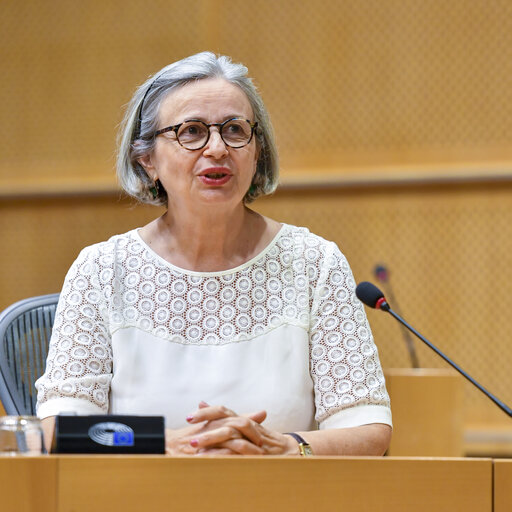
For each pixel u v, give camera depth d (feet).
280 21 61.11
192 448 20.68
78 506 16.15
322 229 59.82
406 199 59.36
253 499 16.35
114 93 62.85
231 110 24.41
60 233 62.59
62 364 24.39
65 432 17.44
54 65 63.62
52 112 63.41
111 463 16.24
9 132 63.77
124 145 25.81
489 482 16.69
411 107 59.36
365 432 23.38
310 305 25.39
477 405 57.47
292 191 60.18
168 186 24.68
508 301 57.88
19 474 16.17
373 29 60.03
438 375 40.70
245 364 24.38
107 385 24.47
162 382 24.08
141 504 16.19
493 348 57.77
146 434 17.66
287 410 24.04
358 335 25.04
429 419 40.57
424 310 58.54
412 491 16.61
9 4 64.08
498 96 58.44
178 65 25.04
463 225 58.65
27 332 28.07
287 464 16.47
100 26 63.31
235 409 23.90
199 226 24.81
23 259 62.80
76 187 62.03
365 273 59.31
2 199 63.21
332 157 59.98
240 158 24.23
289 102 60.75
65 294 25.35
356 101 60.08
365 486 16.55
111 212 62.08
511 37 58.44
